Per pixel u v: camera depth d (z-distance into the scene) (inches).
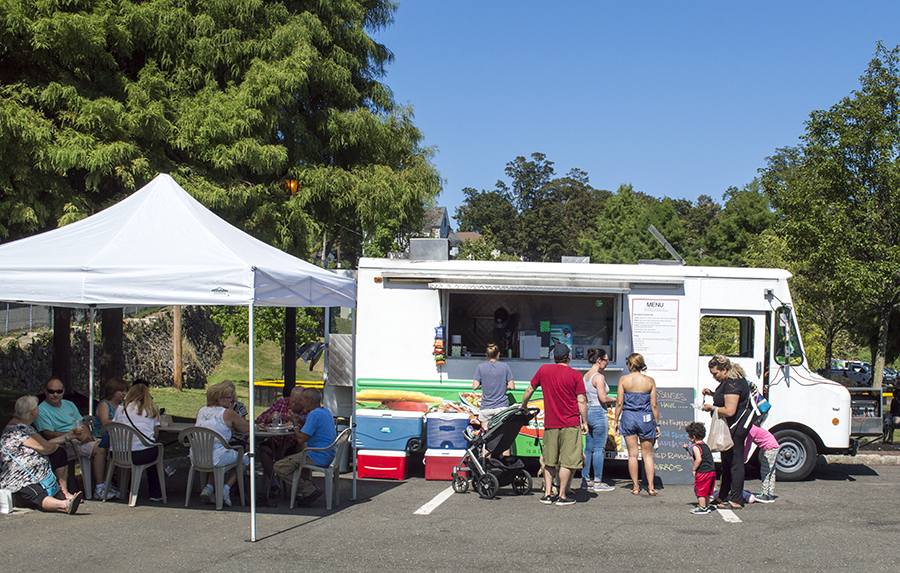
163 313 1037.8
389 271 381.1
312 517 276.4
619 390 334.3
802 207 611.2
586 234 2610.7
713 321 381.4
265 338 941.2
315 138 519.2
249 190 458.3
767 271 380.8
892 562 229.0
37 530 248.7
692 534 260.2
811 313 728.3
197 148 447.8
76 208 402.3
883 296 597.6
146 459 289.4
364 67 573.0
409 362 380.5
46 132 382.6
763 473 319.9
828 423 372.5
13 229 427.5
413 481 358.0
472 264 380.8
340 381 387.5
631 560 227.9
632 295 380.8
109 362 510.3
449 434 360.8
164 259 260.5
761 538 255.8
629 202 2231.8
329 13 530.0
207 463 283.0
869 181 597.6
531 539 250.2
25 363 697.6
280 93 465.7
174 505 291.1
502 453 322.0
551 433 307.1
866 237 581.6
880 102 588.4
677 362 379.2
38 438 277.3
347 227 574.6
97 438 323.6
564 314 383.9
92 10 427.8
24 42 403.5
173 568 210.2
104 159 393.1
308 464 290.5
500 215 3523.6
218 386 298.7
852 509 304.0
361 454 362.6
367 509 292.8
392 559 223.9
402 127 573.9
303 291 278.8
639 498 323.0
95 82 438.0
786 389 374.6
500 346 382.3
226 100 453.4
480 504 305.6
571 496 323.6
